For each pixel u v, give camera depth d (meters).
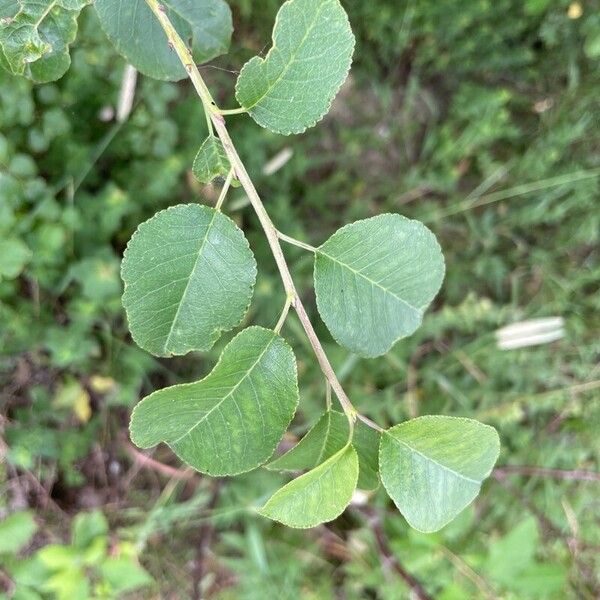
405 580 0.43
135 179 0.41
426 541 0.43
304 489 0.15
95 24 0.35
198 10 0.20
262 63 0.16
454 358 0.50
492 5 0.43
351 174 0.50
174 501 0.46
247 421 0.16
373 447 0.17
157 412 0.15
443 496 0.15
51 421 0.42
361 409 0.47
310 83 0.16
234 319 0.17
